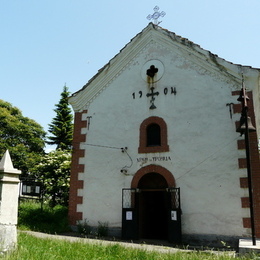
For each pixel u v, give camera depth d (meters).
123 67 13.52
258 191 9.97
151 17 13.62
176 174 11.26
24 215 12.86
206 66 11.88
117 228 11.66
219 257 6.98
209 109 11.43
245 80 11.13
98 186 12.45
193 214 10.66
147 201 12.98
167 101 12.22
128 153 12.30
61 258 5.93
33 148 27.77
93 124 13.38
